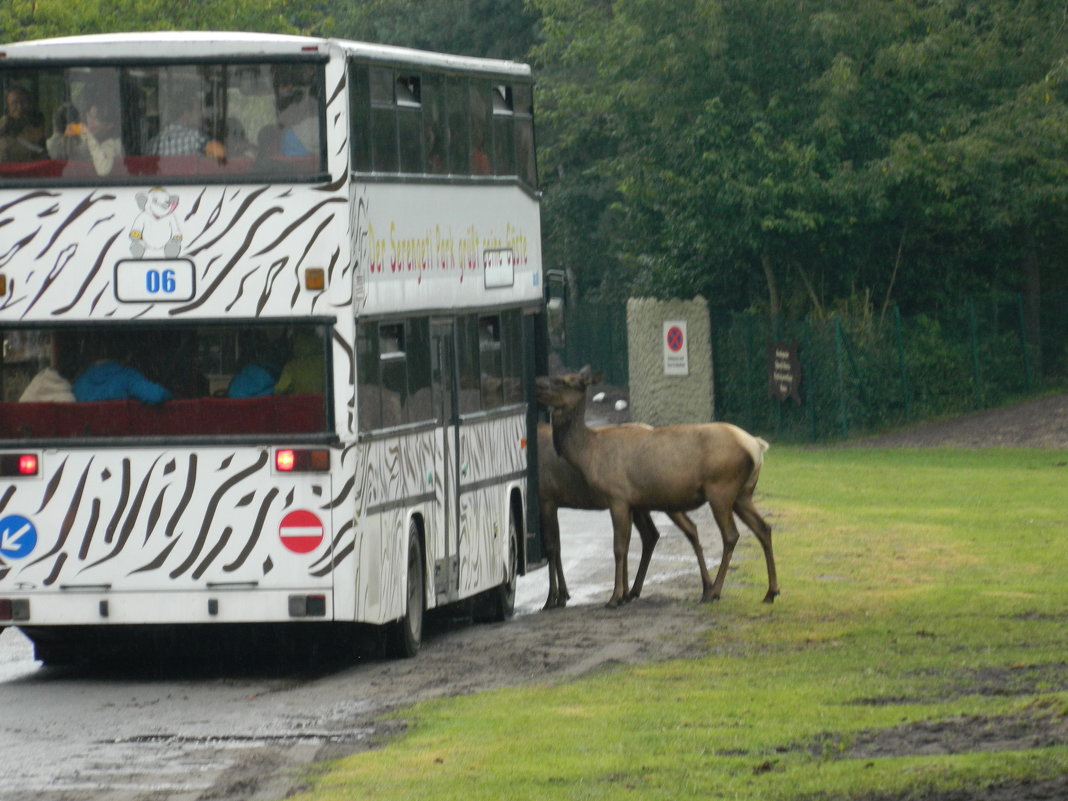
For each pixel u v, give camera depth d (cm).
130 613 3212
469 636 3841
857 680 2848
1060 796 1931
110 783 2327
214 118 3206
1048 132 9331
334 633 3472
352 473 3178
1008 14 9756
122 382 3222
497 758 2275
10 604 3231
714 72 9694
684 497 4084
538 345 4522
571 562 5194
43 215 3216
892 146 9425
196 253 3197
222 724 2794
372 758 2359
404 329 3494
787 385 9894
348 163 3191
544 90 11062
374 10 14862
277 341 3206
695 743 2331
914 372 9888
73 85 3222
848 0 9612
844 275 10219
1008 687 2717
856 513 6075
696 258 10675
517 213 4294
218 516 3200
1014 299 10425
